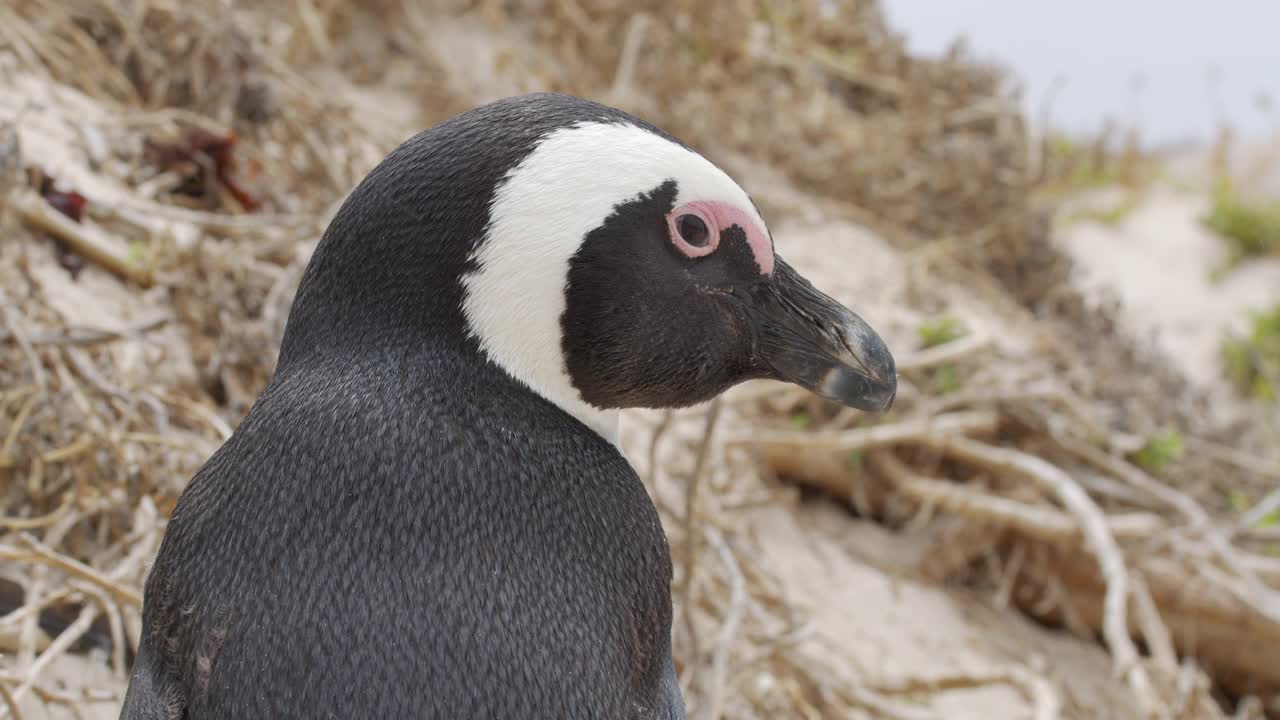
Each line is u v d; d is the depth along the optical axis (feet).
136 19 17.13
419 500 6.50
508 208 6.76
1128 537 16.90
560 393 7.15
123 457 11.60
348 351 6.88
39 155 14.53
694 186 7.23
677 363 7.42
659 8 22.95
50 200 13.70
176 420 12.89
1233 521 18.43
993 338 18.95
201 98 16.99
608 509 6.93
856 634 15.51
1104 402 19.49
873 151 22.86
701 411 16.52
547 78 21.48
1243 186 35.83
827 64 24.73
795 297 7.82
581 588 6.64
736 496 16.15
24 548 10.93
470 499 6.56
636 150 7.07
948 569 16.76
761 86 23.57
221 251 14.33
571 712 6.38
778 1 24.98
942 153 22.81
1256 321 26.71
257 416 6.91
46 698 10.00
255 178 16.43
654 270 7.15
